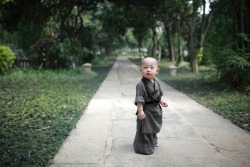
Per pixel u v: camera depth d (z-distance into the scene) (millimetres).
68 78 16234
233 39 12164
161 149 4777
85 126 6199
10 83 12617
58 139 5270
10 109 7582
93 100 9523
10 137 5312
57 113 7340
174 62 37781
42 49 19531
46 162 4180
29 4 23547
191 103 9141
